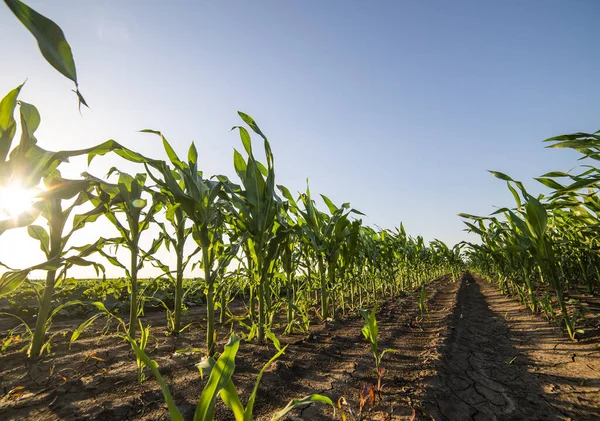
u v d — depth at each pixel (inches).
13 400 61.2
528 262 154.1
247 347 99.8
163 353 93.2
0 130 58.1
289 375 78.3
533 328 126.6
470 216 150.0
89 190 85.9
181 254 118.4
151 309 177.6
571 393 69.0
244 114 92.4
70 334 114.2
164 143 89.0
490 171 108.9
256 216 93.5
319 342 110.2
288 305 128.6
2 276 66.4
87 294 173.2
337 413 59.0
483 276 442.9
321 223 156.3
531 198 104.8
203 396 30.9
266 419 57.0
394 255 256.7
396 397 64.6
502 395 70.4
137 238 93.3
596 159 83.5
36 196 63.6
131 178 98.5
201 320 149.3
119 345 99.8
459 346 107.2
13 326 130.3
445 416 59.2
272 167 97.1
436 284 382.9
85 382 69.6
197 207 82.7
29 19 35.8
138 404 59.9
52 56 36.6
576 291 191.6
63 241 86.4
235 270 97.6
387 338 117.3
